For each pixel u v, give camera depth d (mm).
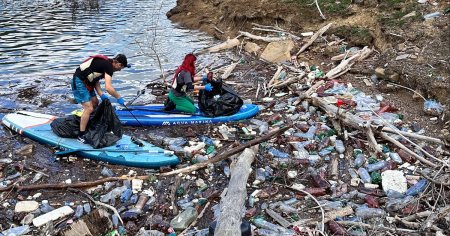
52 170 7582
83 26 19125
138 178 7266
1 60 14031
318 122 9242
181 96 9531
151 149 7930
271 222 6344
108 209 6570
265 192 6988
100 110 8117
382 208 6621
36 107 10469
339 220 6305
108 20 20516
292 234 5902
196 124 9320
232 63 14000
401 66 10727
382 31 13078
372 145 8047
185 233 6086
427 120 9141
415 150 8055
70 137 8312
